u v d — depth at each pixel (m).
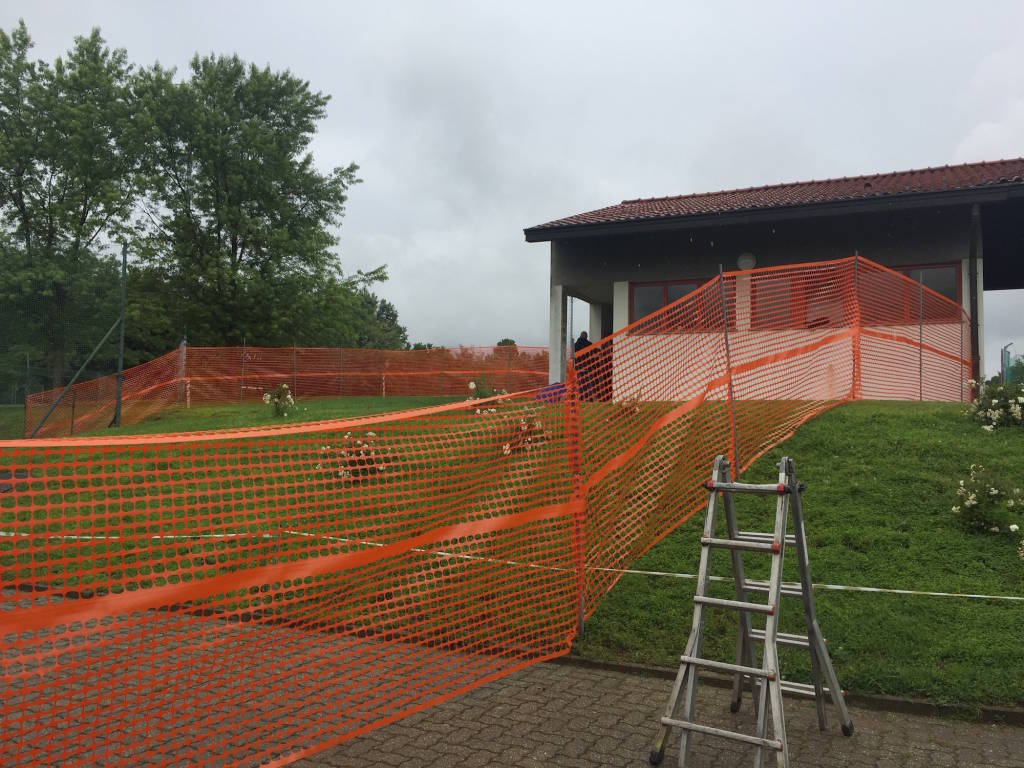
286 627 4.11
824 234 14.72
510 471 5.31
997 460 7.18
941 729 3.80
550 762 3.46
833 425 8.64
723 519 6.55
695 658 3.41
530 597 4.88
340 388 23.20
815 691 3.75
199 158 29.62
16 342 23.00
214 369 22.02
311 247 30.44
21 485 7.98
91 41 29.22
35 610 3.11
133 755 3.39
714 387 7.23
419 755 3.51
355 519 4.85
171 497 3.92
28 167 27.67
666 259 15.91
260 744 3.52
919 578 5.38
